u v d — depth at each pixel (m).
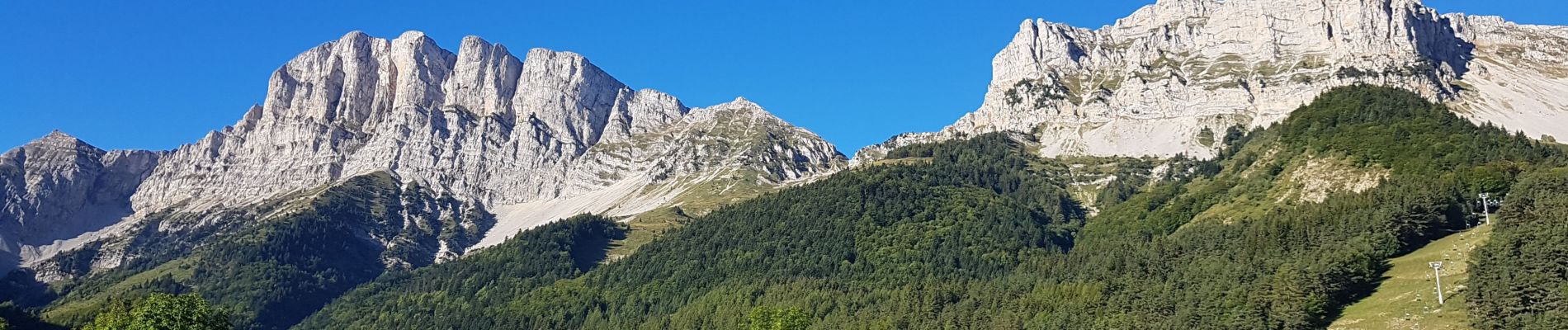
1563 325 193.38
